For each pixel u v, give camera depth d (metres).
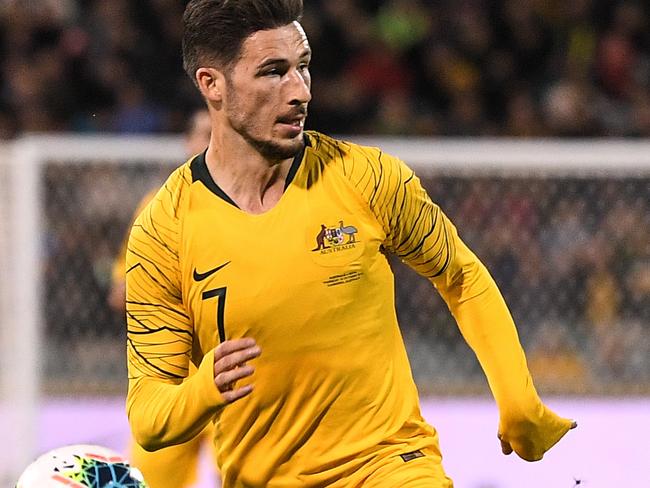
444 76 36.50
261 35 10.84
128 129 35.03
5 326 27.30
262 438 11.64
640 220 26.47
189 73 11.41
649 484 24.50
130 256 11.48
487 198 26.56
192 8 11.16
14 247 27.41
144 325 11.46
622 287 26.38
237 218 11.17
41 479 10.75
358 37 37.00
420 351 26.48
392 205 11.37
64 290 27.86
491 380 11.93
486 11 37.44
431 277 12.01
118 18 37.31
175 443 11.09
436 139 34.31
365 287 11.31
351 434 11.49
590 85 36.41
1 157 27.47
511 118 35.00
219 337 11.34
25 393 27.17
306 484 11.59
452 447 25.11
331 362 11.27
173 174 11.59
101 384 27.81
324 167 11.38
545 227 26.52
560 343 26.33
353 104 35.16
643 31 37.69
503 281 26.38
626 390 26.08
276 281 11.08
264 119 10.93
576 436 25.06
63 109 35.97
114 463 11.01
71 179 27.77
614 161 26.52
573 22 37.44
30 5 37.75
